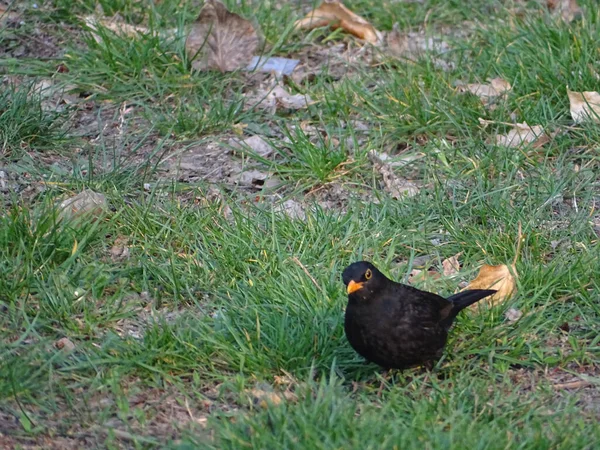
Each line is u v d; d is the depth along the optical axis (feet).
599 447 23.40
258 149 40.11
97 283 30.94
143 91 42.80
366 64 45.83
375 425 23.59
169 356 27.73
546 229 34.19
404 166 38.55
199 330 28.63
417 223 34.88
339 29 48.34
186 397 26.30
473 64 43.68
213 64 44.73
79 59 44.19
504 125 39.78
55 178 36.83
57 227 32.17
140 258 32.17
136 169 37.76
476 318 29.40
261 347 28.02
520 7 48.60
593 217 35.55
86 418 25.45
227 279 31.68
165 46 44.91
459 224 34.71
